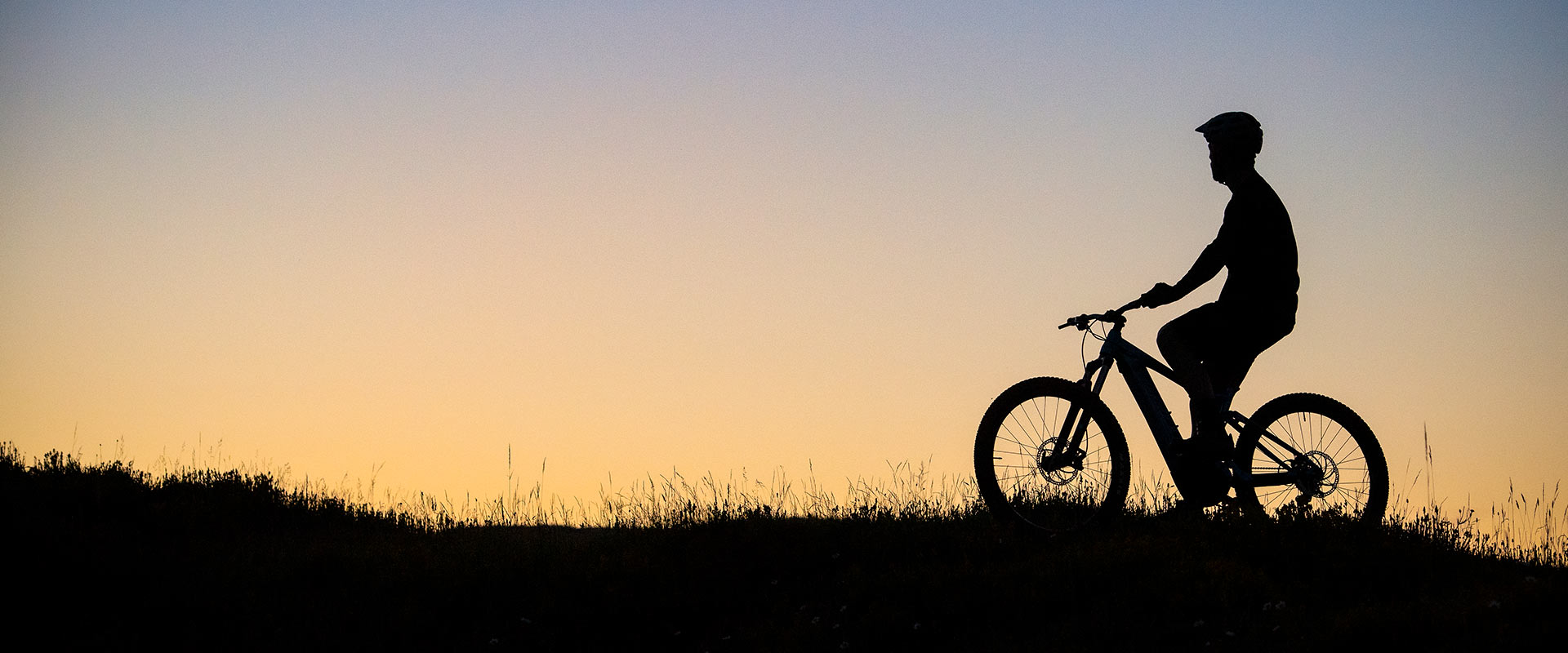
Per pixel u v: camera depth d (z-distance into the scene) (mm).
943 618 6043
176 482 9742
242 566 7453
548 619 6508
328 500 9891
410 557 7496
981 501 7902
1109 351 6895
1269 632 5574
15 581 6762
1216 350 6613
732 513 7980
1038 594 6059
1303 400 6906
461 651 6148
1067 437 6816
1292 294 6555
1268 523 6555
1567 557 6441
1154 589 5969
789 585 6758
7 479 9102
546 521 9344
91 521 8656
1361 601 5922
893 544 7043
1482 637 5215
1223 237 6625
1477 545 6629
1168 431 6695
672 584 6805
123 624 6344
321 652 6066
